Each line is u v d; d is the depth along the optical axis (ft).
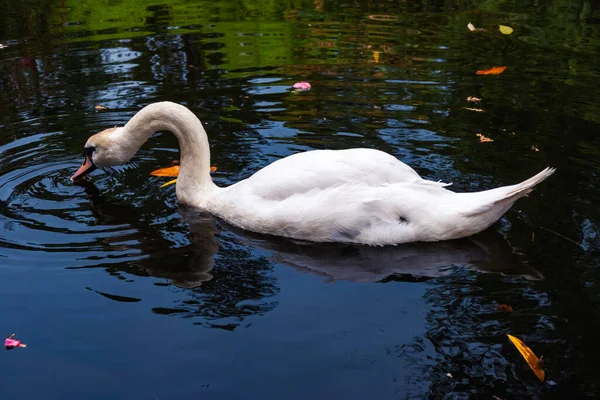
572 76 27.63
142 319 13.09
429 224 15.96
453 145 21.61
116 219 17.62
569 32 33.78
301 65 29.55
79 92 26.35
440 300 13.69
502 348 12.22
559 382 11.38
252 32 34.45
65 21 36.24
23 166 20.70
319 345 12.33
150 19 36.78
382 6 39.88
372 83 27.37
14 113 24.49
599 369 11.64
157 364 11.81
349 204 16.15
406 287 14.20
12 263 15.10
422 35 33.86
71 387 11.26
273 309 13.42
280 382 11.40
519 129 22.72
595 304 13.42
